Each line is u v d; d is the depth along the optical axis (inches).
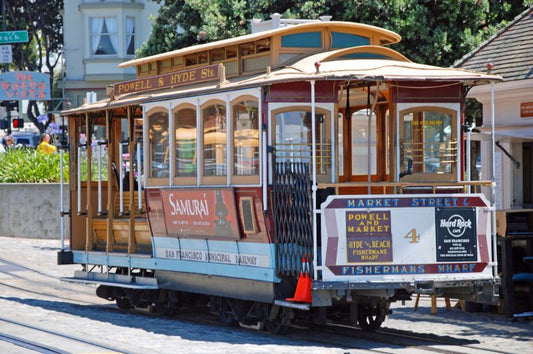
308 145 511.8
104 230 697.6
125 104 642.2
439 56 978.1
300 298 482.6
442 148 534.9
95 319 602.9
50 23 2178.9
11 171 1206.9
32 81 1489.9
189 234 578.6
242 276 530.3
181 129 580.7
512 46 708.0
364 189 577.0
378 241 485.7
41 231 1155.9
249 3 1062.4
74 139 732.0
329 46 561.3
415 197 492.7
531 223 596.7
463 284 498.9
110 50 1854.1
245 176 519.2
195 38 1163.9
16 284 804.6
